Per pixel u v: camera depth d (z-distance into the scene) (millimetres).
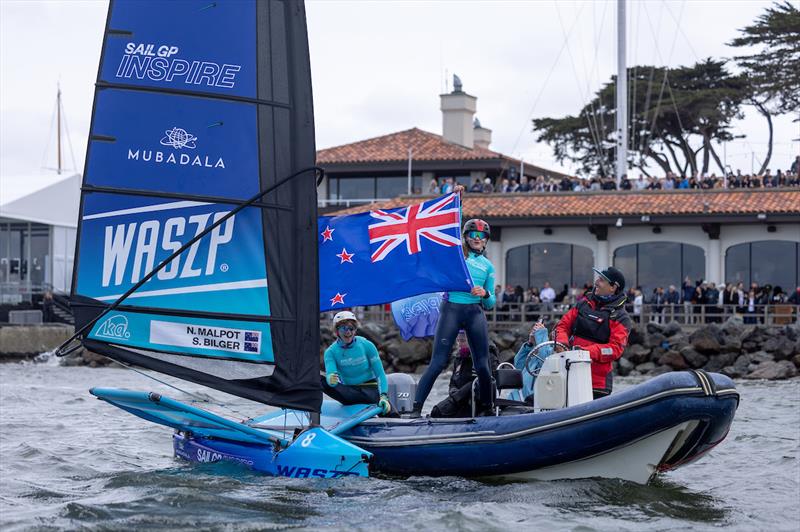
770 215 35469
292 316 10844
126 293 10648
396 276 11688
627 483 10703
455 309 11562
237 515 9469
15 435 15094
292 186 10914
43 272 43969
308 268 10914
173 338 10805
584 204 38406
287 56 10914
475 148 51844
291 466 10906
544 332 12383
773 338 30109
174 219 10812
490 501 10102
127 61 10836
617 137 43031
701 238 37375
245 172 10828
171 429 15859
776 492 11086
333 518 9367
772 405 20156
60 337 38562
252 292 10828
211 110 10844
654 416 10109
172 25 10867
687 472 12328
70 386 25266
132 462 12586
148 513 9523
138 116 10812
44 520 9320
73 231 45031
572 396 10766
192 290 10828
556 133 59344
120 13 10836
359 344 11891
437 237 11555
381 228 11938
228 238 10828
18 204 42250
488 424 10758
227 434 11570
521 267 39594
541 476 10820
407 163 46875
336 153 48688
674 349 30906
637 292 33531
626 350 31406
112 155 10805
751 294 32844
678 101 55750
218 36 10875
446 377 29688
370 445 11148
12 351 37625
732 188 37375
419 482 10828
